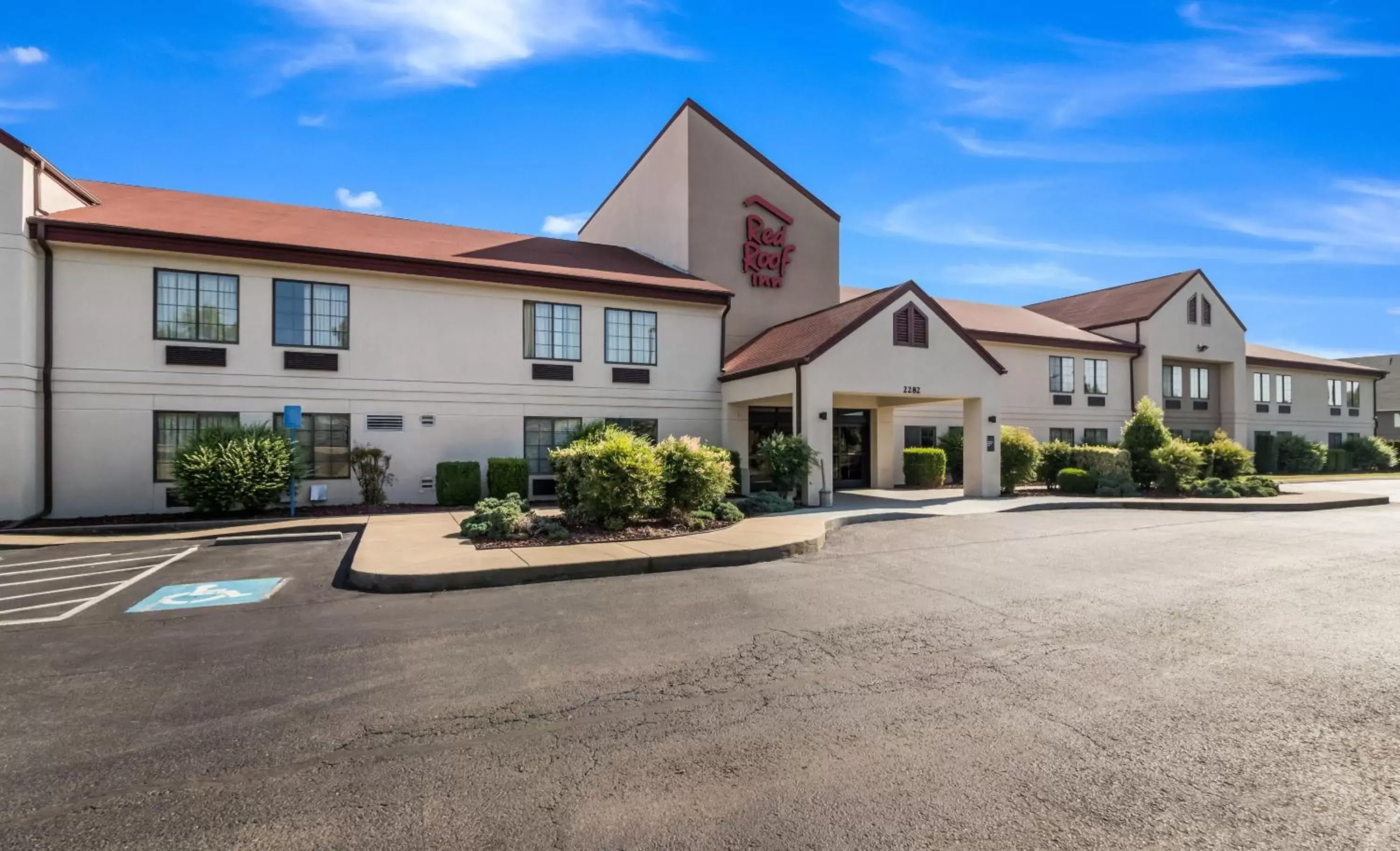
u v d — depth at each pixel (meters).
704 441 18.86
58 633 6.18
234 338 14.49
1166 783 3.46
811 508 15.39
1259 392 32.44
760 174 22.58
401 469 15.70
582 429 16.77
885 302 16.92
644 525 11.52
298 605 7.20
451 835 3.04
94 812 3.23
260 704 4.53
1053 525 13.11
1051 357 26.16
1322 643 5.74
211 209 16.69
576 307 17.56
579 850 2.92
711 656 5.44
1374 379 36.97
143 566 9.28
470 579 8.04
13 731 4.13
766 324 22.42
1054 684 4.81
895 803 3.27
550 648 5.68
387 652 5.59
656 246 23.06
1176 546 10.67
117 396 13.61
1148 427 19.52
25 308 12.69
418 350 15.96
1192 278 29.16
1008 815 3.16
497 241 19.42
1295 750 3.81
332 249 15.02
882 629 6.19
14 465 12.46
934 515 14.57
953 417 24.33
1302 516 14.92
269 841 3.00
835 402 20.64
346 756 3.79
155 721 4.27
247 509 13.79
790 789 3.41
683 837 3.01
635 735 4.03
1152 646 5.66
